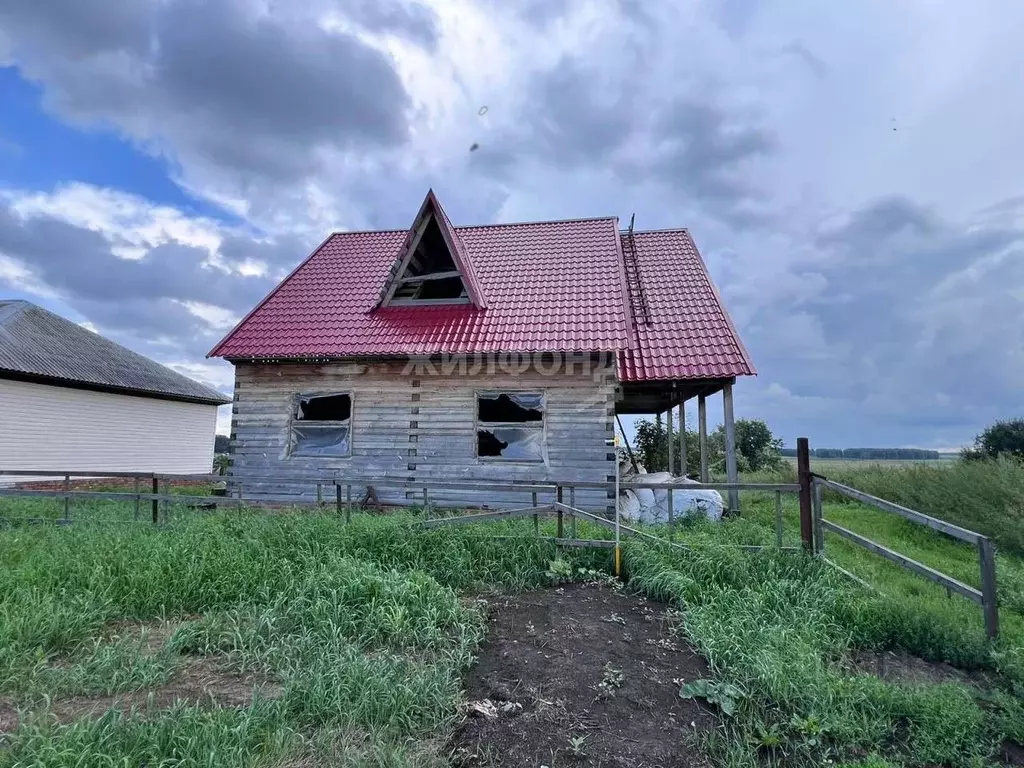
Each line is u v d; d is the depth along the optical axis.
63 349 19.17
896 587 6.27
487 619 5.36
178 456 23.59
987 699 4.11
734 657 4.46
